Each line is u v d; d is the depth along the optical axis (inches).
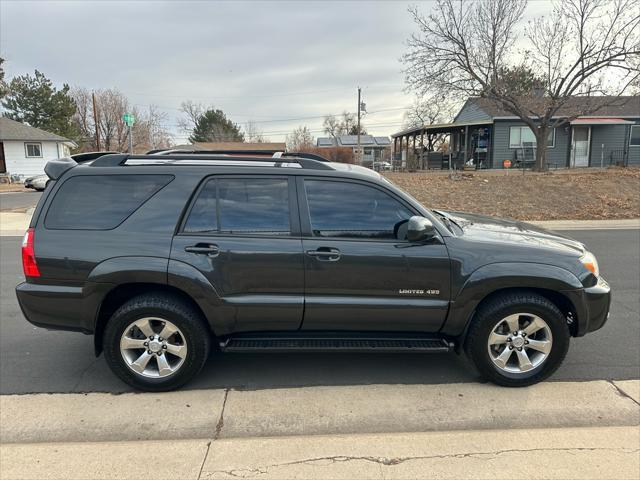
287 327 135.3
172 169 134.0
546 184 615.5
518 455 102.0
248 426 116.1
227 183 133.3
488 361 134.0
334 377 143.1
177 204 131.6
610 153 933.2
